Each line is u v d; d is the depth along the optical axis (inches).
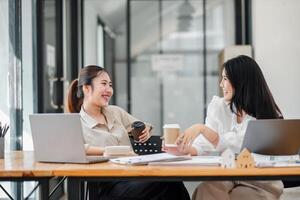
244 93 95.8
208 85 302.4
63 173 74.1
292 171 73.0
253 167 75.1
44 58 179.9
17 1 153.9
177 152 88.7
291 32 219.0
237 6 260.5
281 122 80.7
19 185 147.7
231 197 91.8
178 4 311.0
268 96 96.3
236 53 226.5
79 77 109.9
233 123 98.7
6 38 148.7
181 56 310.7
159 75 310.7
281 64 219.3
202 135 93.4
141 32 311.0
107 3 282.5
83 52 252.5
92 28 277.1
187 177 73.5
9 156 102.5
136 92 309.9
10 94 149.1
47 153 85.6
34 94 172.1
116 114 114.6
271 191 93.3
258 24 221.0
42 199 75.6
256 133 81.5
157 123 308.5
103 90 106.8
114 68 308.7
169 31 313.4
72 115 82.0
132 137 110.3
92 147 97.9
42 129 84.7
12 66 150.7
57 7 205.0
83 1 254.2
